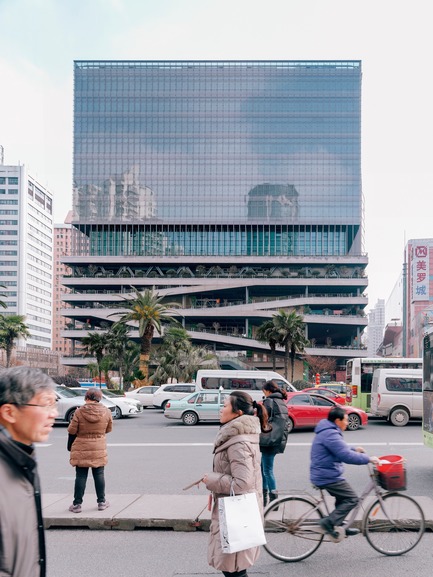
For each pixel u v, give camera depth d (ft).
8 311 579.89
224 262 371.15
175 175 396.37
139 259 374.63
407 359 85.71
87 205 392.68
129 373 200.95
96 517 25.59
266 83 402.11
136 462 45.09
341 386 114.21
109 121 400.06
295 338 193.47
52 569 19.88
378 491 21.49
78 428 26.89
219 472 14.96
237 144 398.21
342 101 398.83
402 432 67.36
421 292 363.76
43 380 8.27
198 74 403.54
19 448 7.46
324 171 394.11
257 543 14.24
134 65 403.54
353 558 21.08
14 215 590.96
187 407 78.84
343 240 390.63
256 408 26.18
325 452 20.77
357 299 336.29
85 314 343.26
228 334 325.01
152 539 23.89
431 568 19.94
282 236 393.09
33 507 7.54
